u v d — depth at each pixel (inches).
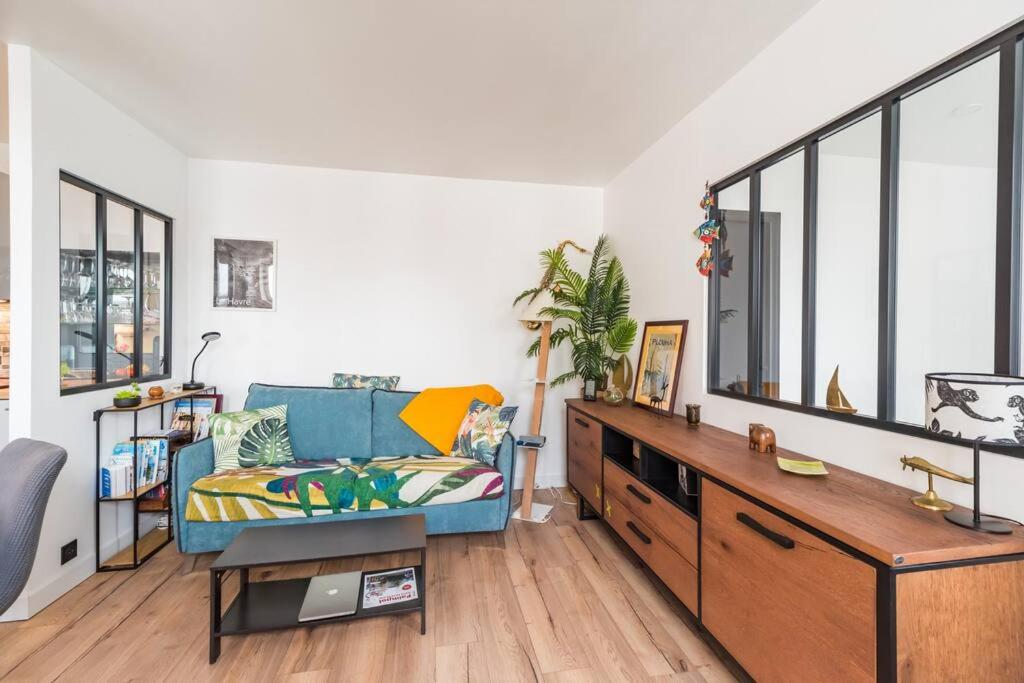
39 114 80.5
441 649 68.2
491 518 101.7
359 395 123.6
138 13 70.9
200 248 132.1
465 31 75.0
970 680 39.5
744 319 90.2
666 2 68.1
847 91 63.9
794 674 48.4
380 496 96.7
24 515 49.3
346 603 72.1
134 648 68.1
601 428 105.5
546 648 68.4
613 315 132.5
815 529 45.6
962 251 54.0
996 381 41.3
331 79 90.0
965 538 40.6
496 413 115.0
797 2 68.2
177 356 126.6
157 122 108.8
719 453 71.6
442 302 144.7
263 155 129.3
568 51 80.5
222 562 64.9
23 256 78.5
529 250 149.7
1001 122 48.3
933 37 53.0
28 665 64.2
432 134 114.5
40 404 80.0
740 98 86.3
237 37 76.9
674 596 74.5
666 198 113.2
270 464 107.0
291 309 136.9
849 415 63.9
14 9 69.7
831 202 69.9
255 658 66.2
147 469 98.9
